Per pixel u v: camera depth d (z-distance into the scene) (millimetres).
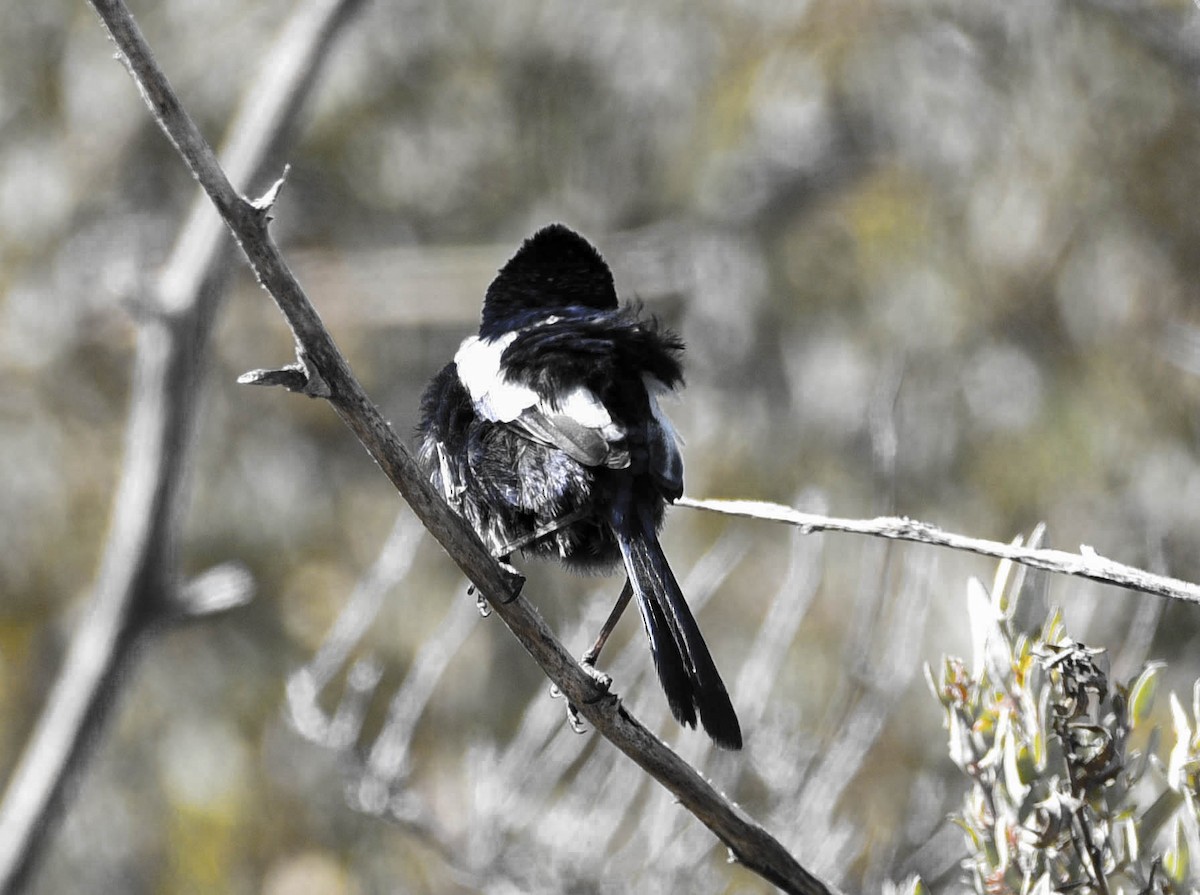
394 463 5914
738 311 15812
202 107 17172
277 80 11500
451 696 14070
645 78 17328
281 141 11531
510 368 7164
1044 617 5957
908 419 14172
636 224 17516
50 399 15367
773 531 14289
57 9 16750
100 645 10859
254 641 14852
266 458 15766
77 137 16656
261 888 13867
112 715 10977
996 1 14469
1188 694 11789
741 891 9289
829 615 13320
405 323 17359
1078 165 13953
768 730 9133
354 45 17266
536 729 9609
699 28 16891
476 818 9219
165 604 10945
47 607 14781
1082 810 5598
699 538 14289
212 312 10891
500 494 7078
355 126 17484
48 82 16641
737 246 16031
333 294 17125
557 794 11039
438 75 17688
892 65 15016
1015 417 14023
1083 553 5316
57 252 16281
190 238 10945
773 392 15430
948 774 11336
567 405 6973
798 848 8578
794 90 15453
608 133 17719
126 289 10727
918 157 14922
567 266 8156
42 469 15086
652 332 7320
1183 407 13539
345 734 9258
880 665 9570
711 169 16469
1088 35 13945
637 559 6750
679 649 6496
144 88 5395
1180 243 13664
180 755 14359
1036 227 14078
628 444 6855
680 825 9305
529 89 17875
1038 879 5695
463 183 17922
